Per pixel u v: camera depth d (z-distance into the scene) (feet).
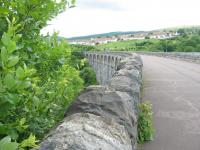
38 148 6.93
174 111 30.86
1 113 6.93
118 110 12.87
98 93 13.41
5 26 9.25
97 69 168.55
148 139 21.62
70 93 12.59
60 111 12.13
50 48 10.73
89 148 7.07
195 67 95.25
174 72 76.79
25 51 9.89
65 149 6.82
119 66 41.86
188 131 24.12
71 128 7.74
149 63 118.73
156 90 44.80
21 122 7.48
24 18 9.68
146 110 23.02
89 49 253.85
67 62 11.60
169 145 21.04
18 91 6.97
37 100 8.82
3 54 6.68
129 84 19.76
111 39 579.89
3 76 6.81
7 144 5.71
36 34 10.41
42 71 10.98
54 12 10.82
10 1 9.66
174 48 286.05
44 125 9.76
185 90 45.14
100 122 9.13
